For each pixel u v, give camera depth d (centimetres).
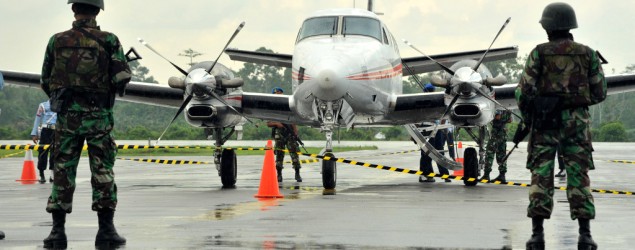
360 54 3903
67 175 2023
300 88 3850
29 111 19875
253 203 3139
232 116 4122
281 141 4550
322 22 4150
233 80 4072
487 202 3181
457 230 2289
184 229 2306
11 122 19125
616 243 2053
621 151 10556
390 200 3269
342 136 17062
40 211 2873
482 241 2075
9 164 6906
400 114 4350
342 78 3709
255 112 4297
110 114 2048
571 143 1961
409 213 2748
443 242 2059
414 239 2111
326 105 3819
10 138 16250
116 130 18250
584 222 1953
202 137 15688
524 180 4734
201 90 3975
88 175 5225
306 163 6925
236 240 2084
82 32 2023
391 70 4219
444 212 2784
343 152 9900
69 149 2025
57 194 2016
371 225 2400
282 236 2156
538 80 1992
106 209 2017
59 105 2008
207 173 5528
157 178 4956
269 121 4466
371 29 4169
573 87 1956
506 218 2598
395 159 7700
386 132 17788
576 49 1969
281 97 4188
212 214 2719
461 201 3228
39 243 2047
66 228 2355
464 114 4056
